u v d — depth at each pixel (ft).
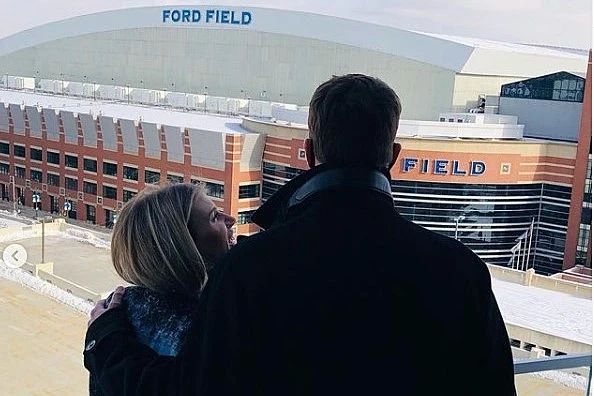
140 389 5.16
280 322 4.48
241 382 4.53
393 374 4.49
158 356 5.51
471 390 4.86
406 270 4.59
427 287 4.59
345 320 4.47
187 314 6.01
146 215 6.04
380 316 4.48
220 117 103.91
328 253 4.58
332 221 4.68
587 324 38.91
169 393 4.96
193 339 4.83
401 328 4.51
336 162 4.91
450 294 4.64
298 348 4.46
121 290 6.31
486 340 4.85
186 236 6.06
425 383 4.58
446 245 4.84
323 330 4.46
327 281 4.51
